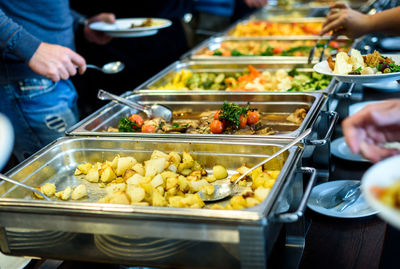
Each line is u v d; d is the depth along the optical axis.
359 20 2.54
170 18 4.14
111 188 1.50
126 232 1.21
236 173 1.64
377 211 1.48
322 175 1.81
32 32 2.60
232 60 2.99
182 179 1.53
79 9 3.99
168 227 1.16
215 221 1.12
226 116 1.94
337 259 1.34
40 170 1.66
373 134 1.04
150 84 2.57
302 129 1.70
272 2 5.41
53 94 2.76
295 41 3.49
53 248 1.32
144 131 1.97
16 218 1.30
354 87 2.56
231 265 1.16
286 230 1.42
